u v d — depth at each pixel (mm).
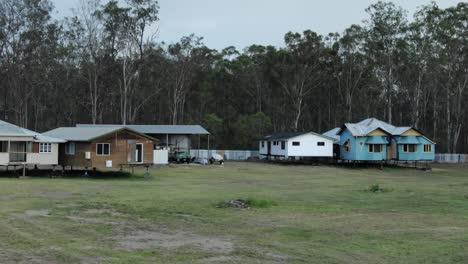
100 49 66625
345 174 45094
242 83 86188
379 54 75812
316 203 21719
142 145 38562
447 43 73500
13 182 30062
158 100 79000
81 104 71812
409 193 26594
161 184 31297
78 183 30656
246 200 21094
